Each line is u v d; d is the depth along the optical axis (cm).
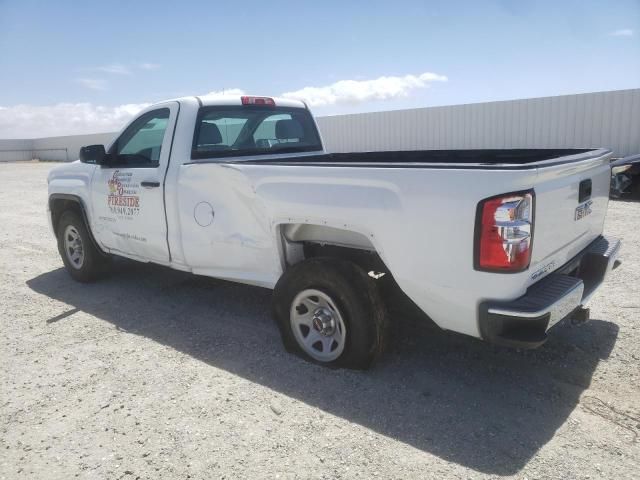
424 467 263
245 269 412
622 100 1445
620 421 297
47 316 496
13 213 1203
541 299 284
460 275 290
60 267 680
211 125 463
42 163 4241
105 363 392
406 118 1959
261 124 518
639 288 513
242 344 417
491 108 1728
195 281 588
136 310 504
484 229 276
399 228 307
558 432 288
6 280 626
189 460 276
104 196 518
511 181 267
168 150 451
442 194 287
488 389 337
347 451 278
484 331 292
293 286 366
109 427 308
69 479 265
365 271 347
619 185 1087
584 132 1535
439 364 372
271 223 373
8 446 294
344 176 326
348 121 2131
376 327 343
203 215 420
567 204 323
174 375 369
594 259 366
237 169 386
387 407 319
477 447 278
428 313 321
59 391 352
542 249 297
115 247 531
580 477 252
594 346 390
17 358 405
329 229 367
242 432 299
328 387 345
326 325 360
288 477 259
